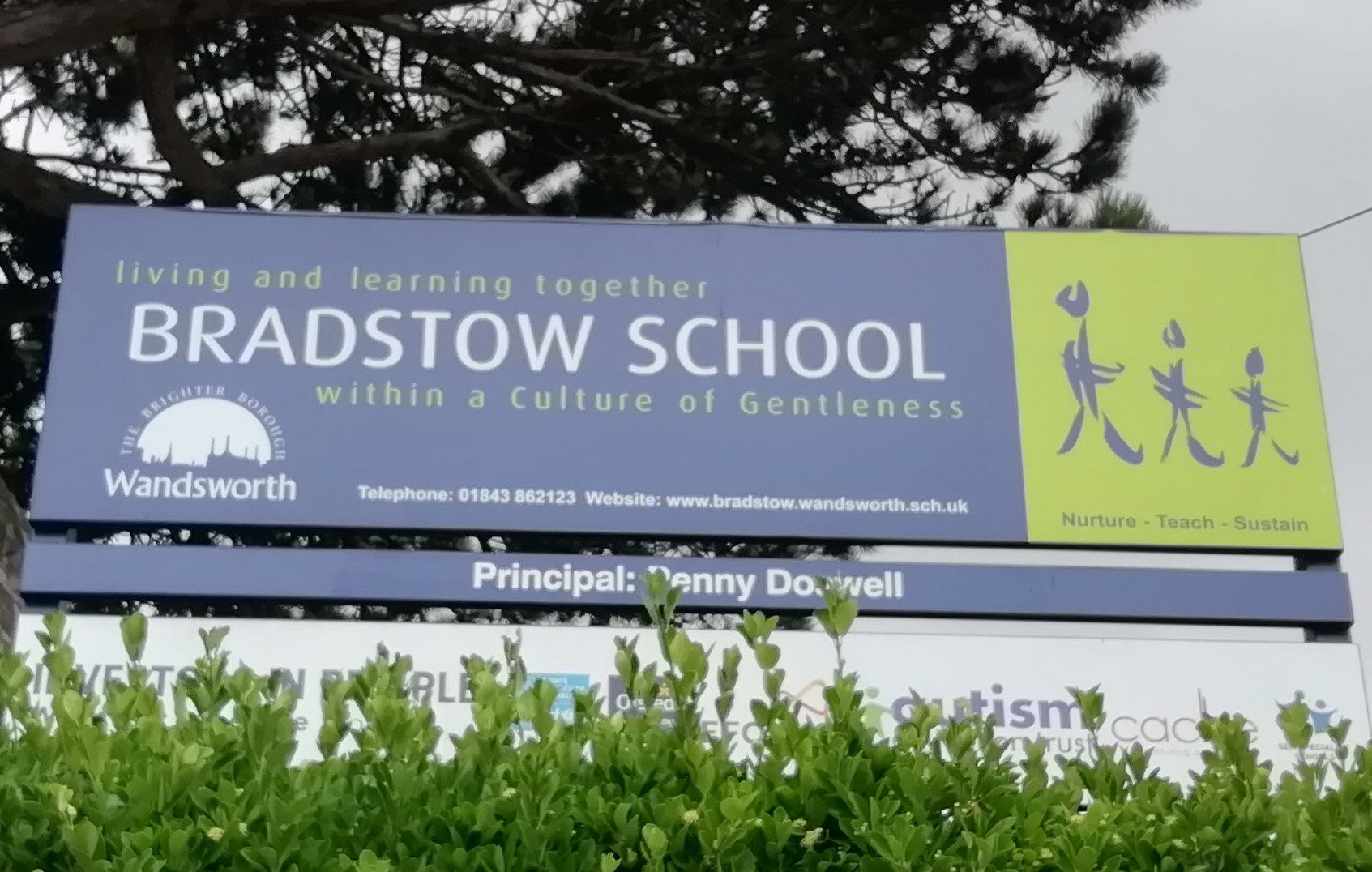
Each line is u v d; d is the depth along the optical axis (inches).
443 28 431.5
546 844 123.6
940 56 444.5
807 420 271.7
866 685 249.0
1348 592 260.8
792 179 458.9
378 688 144.6
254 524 259.8
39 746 132.0
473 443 267.3
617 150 469.7
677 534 263.3
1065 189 464.1
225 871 119.6
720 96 450.3
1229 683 252.4
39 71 483.2
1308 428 275.3
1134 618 258.1
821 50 432.5
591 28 447.8
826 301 280.8
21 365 482.9
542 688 145.9
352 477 263.9
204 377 268.7
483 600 255.0
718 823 124.2
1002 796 135.0
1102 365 278.1
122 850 117.5
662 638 146.3
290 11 366.0
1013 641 253.3
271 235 279.6
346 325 274.1
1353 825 137.1
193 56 474.9
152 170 444.5
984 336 279.3
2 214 448.1
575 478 266.1
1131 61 460.4
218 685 146.9
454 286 278.2
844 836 128.0
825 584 152.2
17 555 301.0
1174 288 284.2
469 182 491.8
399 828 124.6
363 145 438.6
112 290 273.4
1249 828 134.7
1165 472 271.1
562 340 275.4
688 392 272.7
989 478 269.4
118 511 258.4
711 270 282.0
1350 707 251.1
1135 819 136.9
